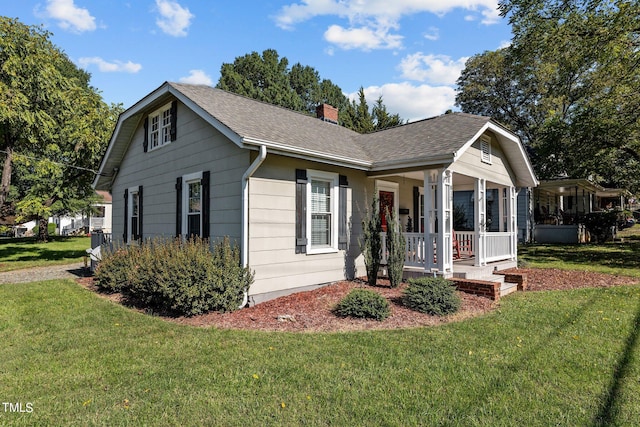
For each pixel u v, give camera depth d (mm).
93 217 37250
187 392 3439
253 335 5125
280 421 2943
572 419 2943
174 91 8570
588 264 12328
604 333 5066
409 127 11414
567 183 19531
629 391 3395
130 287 8016
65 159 18734
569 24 13391
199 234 8414
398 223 8484
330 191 8734
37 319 6176
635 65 12930
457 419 2951
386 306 5949
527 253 15734
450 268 8328
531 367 3939
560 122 18109
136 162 11523
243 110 8836
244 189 6957
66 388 3572
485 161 10156
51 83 14844
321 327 5500
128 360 4262
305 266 8023
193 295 6070
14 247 21547
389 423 2896
